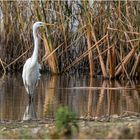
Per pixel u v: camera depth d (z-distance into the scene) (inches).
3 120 436.8
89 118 424.8
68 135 304.7
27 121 424.8
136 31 855.7
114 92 675.4
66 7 902.4
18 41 956.0
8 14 949.2
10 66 960.3
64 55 934.4
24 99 592.1
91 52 860.0
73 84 770.2
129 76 858.1
